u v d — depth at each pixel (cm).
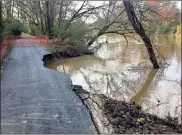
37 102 629
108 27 2219
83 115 550
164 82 1140
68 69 1454
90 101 675
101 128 496
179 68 1483
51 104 617
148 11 1641
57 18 2664
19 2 2778
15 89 745
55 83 840
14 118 521
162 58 1705
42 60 1397
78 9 2362
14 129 469
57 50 1878
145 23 1658
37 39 2570
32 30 3375
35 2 2727
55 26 2497
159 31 1847
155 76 1280
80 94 731
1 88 751
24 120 512
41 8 2748
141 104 809
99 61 1792
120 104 705
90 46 2347
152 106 787
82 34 2238
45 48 1930
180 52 2180
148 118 619
